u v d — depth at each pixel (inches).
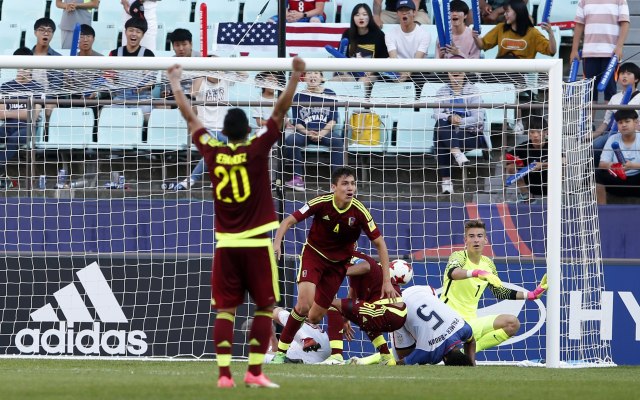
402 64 1211.9
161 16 1926.7
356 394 700.0
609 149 1498.5
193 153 1565.0
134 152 1581.0
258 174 735.1
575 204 1327.5
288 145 1467.8
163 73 1381.6
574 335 1342.3
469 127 1478.8
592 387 834.8
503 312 1358.3
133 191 1483.8
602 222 1441.9
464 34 1699.1
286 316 1237.1
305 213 1135.0
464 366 1152.2
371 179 1525.6
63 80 1386.6
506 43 1712.6
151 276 1368.1
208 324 1362.0
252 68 1211.9
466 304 1221.7
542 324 1353.3
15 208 1428.4
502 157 1421.0
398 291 1194.0
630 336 1352.1
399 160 1530.5
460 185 1528.1
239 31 1776.6
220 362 735.1
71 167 1493.6
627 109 1493.6
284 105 738.2
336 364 1157.1
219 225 743.7
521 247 1411.2
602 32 1654.8
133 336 1359.5
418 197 1528.1
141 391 695.1
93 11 1927.9
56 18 1909.4
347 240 1150.3
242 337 1348.4
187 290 1365.7
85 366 1108.5
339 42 1764.3
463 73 1350.9
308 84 1453.0
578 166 1312.7
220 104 1413.6
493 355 1348.4
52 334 1362.0
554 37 1710.1
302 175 1464.1
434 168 1433.3
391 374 963.3
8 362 1191.6
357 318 1170.6
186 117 758.5
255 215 737.0
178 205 1419.8
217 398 646.5
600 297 1342.3
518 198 1491.1
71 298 1365.7
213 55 1768.0
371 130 1491.1
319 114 1460.4
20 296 1366.9
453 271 1188.5
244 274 742.5
